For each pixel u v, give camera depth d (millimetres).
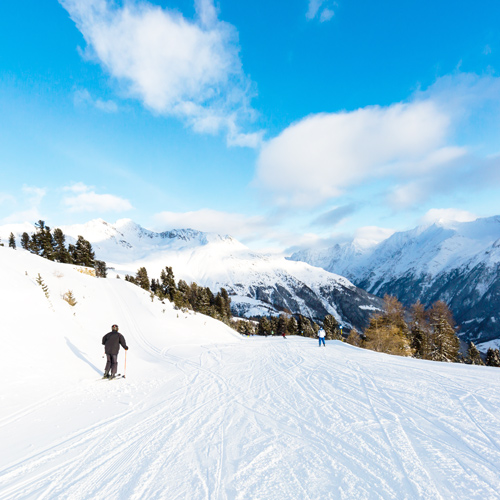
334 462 3740
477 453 3820
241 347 24422
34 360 9000
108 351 9633
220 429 5188
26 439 4918
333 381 8711
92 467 3934
